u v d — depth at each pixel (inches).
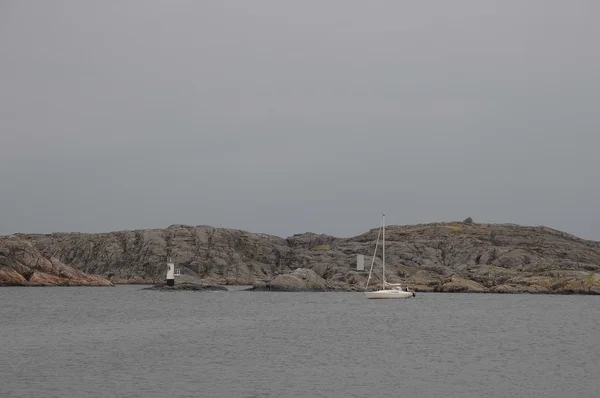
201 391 2859.3
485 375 3304.6
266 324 6023.6
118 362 3577.8
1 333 4980.3
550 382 3125.0
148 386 2950.3
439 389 2957.7
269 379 3147.1
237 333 5177.2
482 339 4918.8
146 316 6811.0
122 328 5472.4
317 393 2854.3
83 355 3818.9
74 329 5339.6
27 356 3750.0
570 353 4124.0
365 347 4367.6
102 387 2915.8
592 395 2851.9
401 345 4505.4
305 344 4495.6
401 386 3016.7
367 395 2827.3
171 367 3442.4
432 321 6550.2
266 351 4104.3
